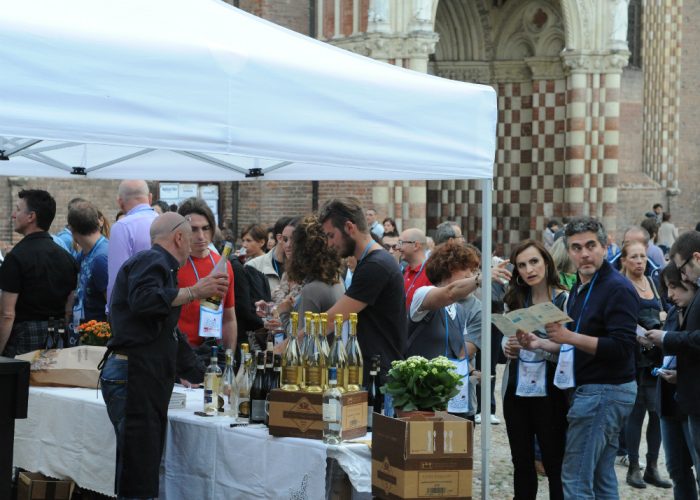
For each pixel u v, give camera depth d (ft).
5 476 24.45
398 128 26.71
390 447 24.14
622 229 136.87
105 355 27.86
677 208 143.95
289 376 26.61
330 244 28.94
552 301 31.27
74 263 37.63
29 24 20.72
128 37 21.93
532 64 108.27
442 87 27.76
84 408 30.60
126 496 26.96
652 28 139.13
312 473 25.34
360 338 28.86
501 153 111.24
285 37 26.66
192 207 35.65
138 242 34.73
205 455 28.12
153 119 22.15
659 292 42.01
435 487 23.85
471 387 35.47
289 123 24.35
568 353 29.09
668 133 141.90
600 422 28.63
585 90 104.83
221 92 23.11
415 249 41.98
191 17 24.63
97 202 95.61
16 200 91.61
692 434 29.48
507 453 45.24
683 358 29.25
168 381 27.61
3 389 24.36
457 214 113.09
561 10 105.60
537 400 31.12
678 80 142.61
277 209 104.06
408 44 92.27
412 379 25.02
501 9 109.50
